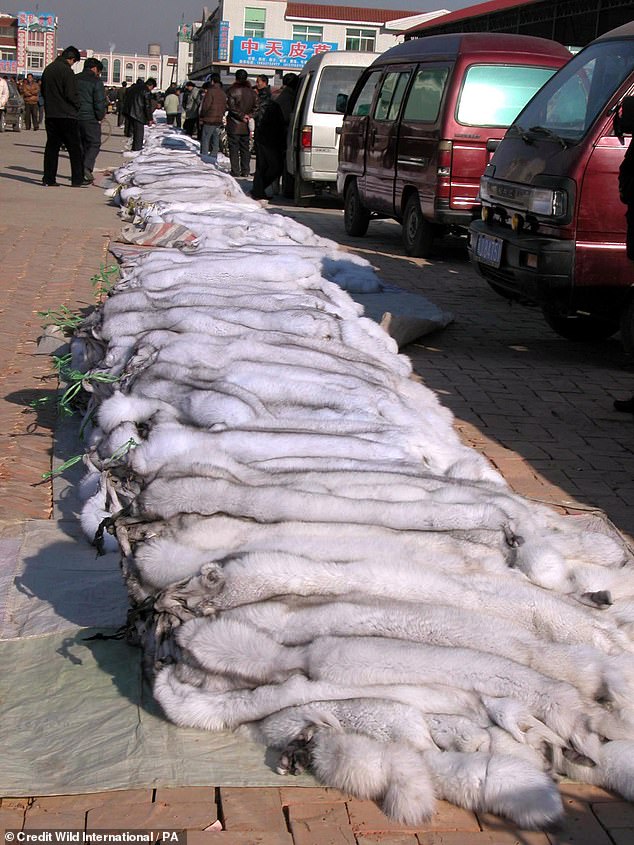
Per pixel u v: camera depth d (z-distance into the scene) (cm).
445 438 494
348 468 406
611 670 308
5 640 355
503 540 362
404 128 1300
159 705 316
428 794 276
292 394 484
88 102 1792
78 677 334
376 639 306
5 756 295
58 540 432
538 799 274
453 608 320
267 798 281
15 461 520
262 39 7806
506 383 722
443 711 295
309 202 1944
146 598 336
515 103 1198
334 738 286
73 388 541
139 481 409
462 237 1376
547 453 577
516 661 307
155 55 14788
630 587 376
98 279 828
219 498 353
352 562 330
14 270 1025
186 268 683
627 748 292
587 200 728
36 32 12556
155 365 492
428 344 835
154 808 276
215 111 2311
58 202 1552
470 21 3356
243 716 303
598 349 847
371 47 8031
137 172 1580
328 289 704
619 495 518
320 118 1817
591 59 822
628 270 736
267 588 319
